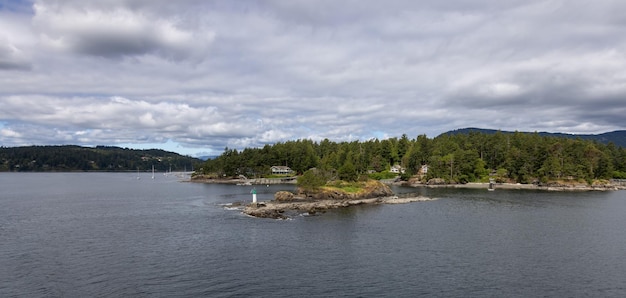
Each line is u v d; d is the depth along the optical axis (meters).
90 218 83.06
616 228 71.25
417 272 45.75
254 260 50.16
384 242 60.00
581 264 48.97
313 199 115.44
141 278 43.50
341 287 41.09
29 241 60.31
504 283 42.31
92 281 42.53
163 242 59.69
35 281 42.47
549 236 64.31
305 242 59.94
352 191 123.38
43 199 127.00
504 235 65.00
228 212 90.88
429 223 76.31
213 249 55.56
